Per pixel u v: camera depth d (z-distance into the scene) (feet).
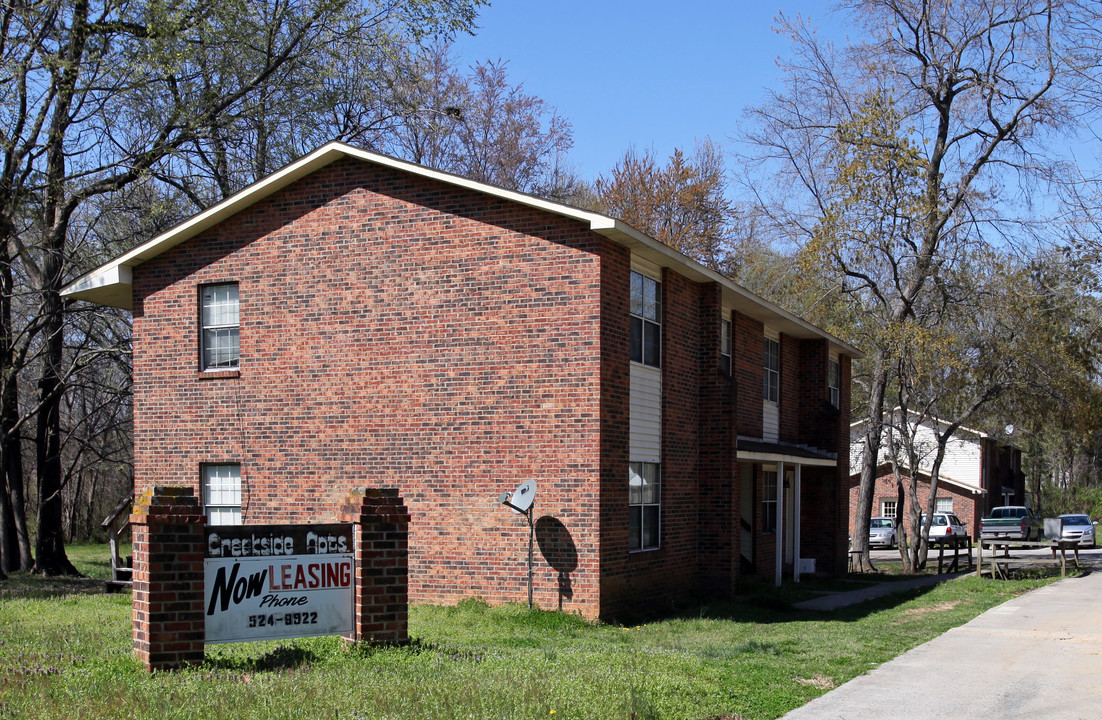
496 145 144.66
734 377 73.67
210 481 61.00
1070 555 130.93
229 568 33.37
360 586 35.83
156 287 63.05
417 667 32.45
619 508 53.67
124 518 64.28
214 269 61.52
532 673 32.37
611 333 53.26
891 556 142.00
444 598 54.24
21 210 71.92
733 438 65.31
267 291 60.03
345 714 25.95
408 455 55.72
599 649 40.37
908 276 103.04
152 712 25.26
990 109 97.96
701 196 154.81
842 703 32.68
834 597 72.43
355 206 58.08
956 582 85.81
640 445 57.41
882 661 41.68
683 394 63.72
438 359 55.47
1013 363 102.73
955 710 32.09
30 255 83.10
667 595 60.18
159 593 31.58
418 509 55.21
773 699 32.35
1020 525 144.56
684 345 64.13
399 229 56.90
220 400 60.80
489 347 54.34
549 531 52.16
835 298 112.06
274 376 59.47
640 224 151.43
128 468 135.23
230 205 60.18
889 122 93.61
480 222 55.01
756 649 43.01
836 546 91.45
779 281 118.01
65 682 28.73
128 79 74.13
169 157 84.12
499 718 26.21
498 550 53.21
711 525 65.10
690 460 64.59
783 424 86.84
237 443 60.18
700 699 31.17
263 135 88.79
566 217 52.85
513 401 53.57
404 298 56.49
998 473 192.85
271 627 34.09
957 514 169.07
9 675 29.55
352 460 57.11
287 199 59.82
